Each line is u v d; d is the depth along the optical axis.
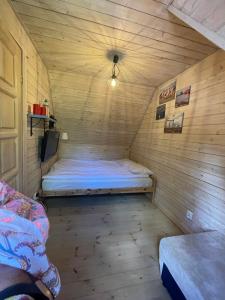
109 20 1.58
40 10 1.49
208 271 1.25
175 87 2.62
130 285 1.47
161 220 2.58
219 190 1.76
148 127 3.52
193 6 1.19
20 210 0.85
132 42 1.89
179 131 2.47
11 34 1.45
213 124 1.87
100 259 1.74
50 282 0.64
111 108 3.49
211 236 1.66
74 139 4.12
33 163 2.14
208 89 1.98
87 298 1.34
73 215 2.59
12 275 0.53
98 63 2.41
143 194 3.54
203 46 1.83
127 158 4.58
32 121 2.04
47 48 2.11
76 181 2.72
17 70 1.59
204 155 1.98
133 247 1.95
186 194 2.27
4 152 1.36
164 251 1.53
